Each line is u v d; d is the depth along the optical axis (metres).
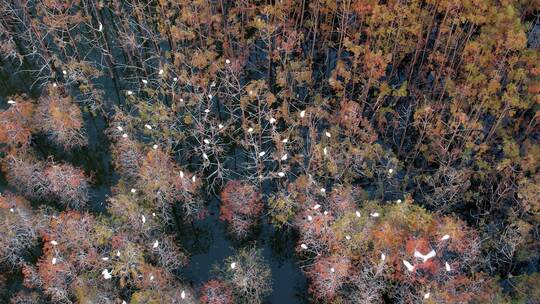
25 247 28.95
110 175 33.66
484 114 34.38
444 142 32.94
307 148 33.56
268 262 30.58
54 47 40.06
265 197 32.44
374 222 26.72
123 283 26.00
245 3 37.06
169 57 35.62
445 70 34.91
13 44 37.91
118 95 38.12
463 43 33.22
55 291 26.08
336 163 30.66
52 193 31.19
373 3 32.22
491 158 32.81
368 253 26.12
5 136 31.73
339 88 36.38
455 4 30.02
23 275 28.98
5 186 32.25
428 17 34.31
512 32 27.62
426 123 31.52
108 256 27.58
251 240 31.36
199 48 36.66
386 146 35.34
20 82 38.84
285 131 33.41
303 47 40.41
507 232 27.86
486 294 25.36
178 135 32.91
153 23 39.62
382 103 36.38
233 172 33.75
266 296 29.05
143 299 25.20
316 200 29.52
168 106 37.62
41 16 39.72
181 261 29.11
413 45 35.12
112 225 28.09
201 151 33.81
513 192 29.77
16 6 40.22
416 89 35.81
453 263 26.16
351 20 37.62
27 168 30.47
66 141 33.12
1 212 28.19
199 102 33.12
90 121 36.31
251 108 36.47
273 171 33.16
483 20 28.97
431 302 24.12
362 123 32.34
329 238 26.81
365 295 25.28
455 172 29.48
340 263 25.38
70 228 27.14
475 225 31.16
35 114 33.62
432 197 30.91
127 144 30.52
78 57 37.41
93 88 37.16
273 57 34.72
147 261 28.12
